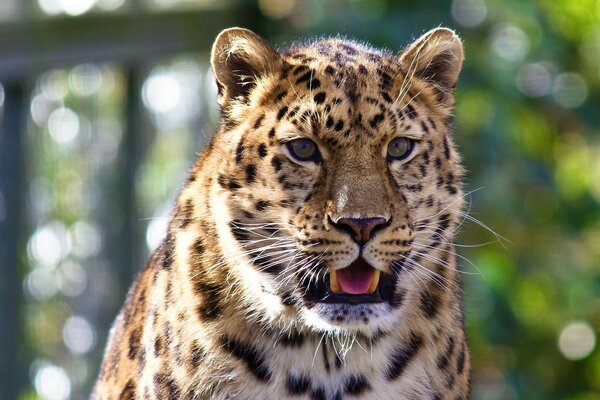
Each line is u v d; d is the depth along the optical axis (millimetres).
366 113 7961
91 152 13484
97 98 13484
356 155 7949
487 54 15109
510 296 15305
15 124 12914
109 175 13469
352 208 7785
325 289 8070
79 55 12992
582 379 16844
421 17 14969
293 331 8117
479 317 15156
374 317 7953
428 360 8250
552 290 16281
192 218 8281
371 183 7867
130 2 13141
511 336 15547
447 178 8344
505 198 14922
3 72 12727
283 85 8180
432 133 8281
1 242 12906
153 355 8164
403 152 8117
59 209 13438
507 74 15023
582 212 16281
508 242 15602
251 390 8062
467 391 8664
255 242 8070
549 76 16047
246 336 8086
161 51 13391
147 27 13250
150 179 13602
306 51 8492
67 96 13461
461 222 8750
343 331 8062
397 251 7965
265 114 8133
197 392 8008
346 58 8328
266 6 14094
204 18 13586
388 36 14562
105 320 13297
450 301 8375
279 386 8094
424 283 8242
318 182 7973
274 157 8000
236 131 8234
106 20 13047
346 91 7996
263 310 8086
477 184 14930
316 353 8094
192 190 8383
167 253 8445
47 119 13375
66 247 13398
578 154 16938
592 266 16078
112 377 9047
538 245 16031
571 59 16469
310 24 14320
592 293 15977
